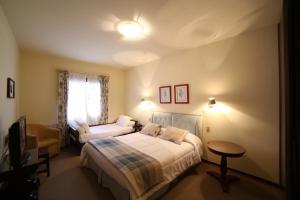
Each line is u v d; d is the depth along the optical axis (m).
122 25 2.31
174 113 3.68
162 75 4.07
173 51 3.55
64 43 3.06
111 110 5.17
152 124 3.68
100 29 2.45
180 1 1.75
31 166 1.58
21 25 2.33
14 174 1.47
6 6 1.84
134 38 2.81
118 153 2.33
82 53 3.71
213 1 1.76
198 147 2.88
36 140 2.85
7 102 2.24
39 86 3.78
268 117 2.37
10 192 1.43
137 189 1.69
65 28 2.42
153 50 3.48
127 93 5.39
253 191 2.20
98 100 4.75
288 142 0.90
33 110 3.69
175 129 3.17
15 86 2.93
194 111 3.34
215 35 2.69
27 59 3.61
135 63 4.67
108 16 2.06
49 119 3.92
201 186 2.33
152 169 1.94
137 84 4.95
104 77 4.86
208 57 3.09
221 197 2.08
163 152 2.41
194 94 3.34
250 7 1.87
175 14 2.02
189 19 2.15
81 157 2.92
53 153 3.40
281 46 2.20
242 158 2.64
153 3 1.78
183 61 3.56
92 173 2.69
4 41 2.02
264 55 2.40
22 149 1.79
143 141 2.99
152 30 2.48
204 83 3.16
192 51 3.37
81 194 2.11
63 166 2.95
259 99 2.45
